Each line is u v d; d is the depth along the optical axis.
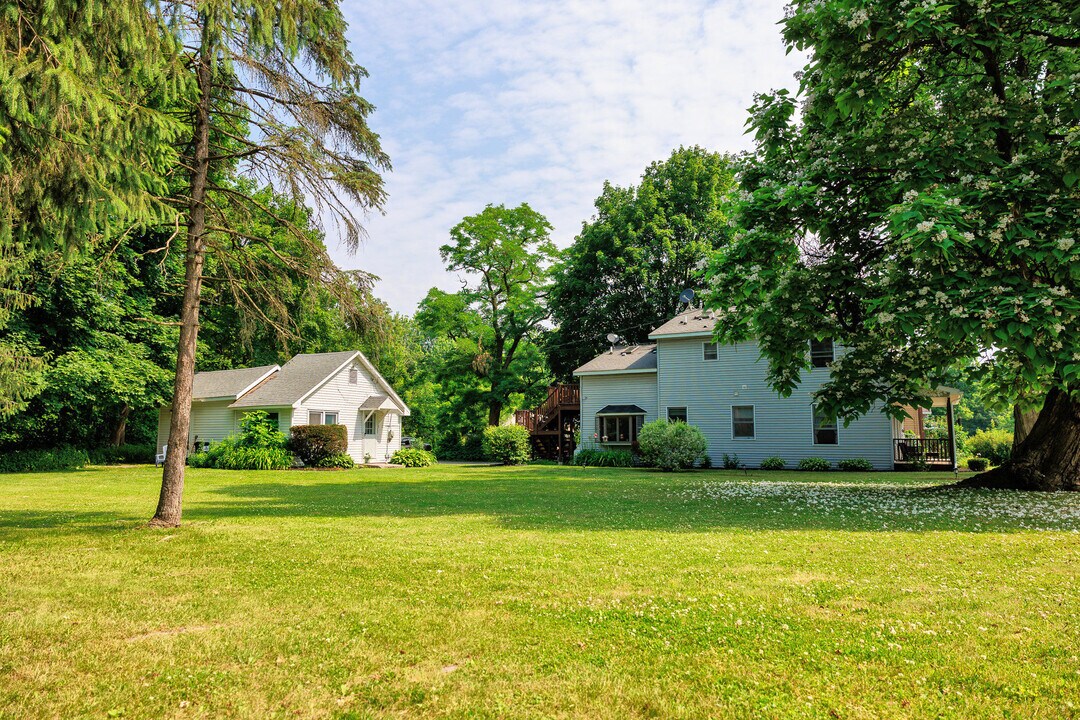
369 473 22.16
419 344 66.31
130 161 6.35
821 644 3.76
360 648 3.83
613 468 24.89
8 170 5.37
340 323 10.38
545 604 4.72
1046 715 2.85
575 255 39.00
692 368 26.39
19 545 7.44
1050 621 4.12
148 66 6.61
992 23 9.02
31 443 25.66
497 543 7.39
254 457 24.00
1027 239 8.12
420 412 48.19
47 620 4.42
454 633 4.07
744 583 5.30
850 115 10.03
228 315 29.89
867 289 10.80
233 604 4.82
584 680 3.30
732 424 25.39
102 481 17.81
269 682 3.34
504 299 37.22
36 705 3.05
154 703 3.10
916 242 7.90
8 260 10.21
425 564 6.20
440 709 3.00
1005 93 10.17
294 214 10.34
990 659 3.50
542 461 30.62
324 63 9.23
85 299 22.67
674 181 36.94
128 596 5.08
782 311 11.39
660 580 5.44
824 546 6.98
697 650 3.71
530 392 37.97
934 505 10.62
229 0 7.77
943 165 9.45
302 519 9.79
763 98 11.70
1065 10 9.10
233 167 10.12
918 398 11.56
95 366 22.72
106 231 6.72
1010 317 7.77
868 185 10.70
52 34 5.43
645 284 34.72
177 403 9.29
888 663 3.47
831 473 21.14
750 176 11.87
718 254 11.59
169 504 9.09
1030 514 9.27
